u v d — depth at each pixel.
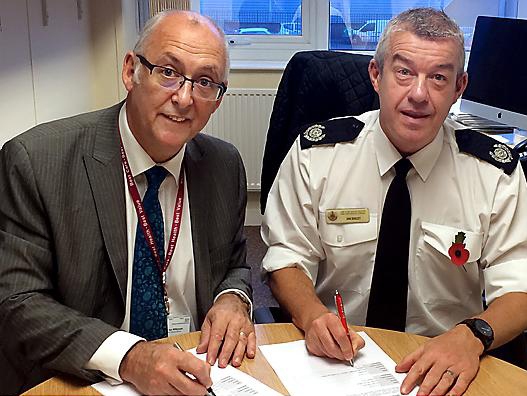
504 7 4.25
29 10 2.41
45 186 1.50
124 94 3.43
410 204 1.81
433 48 1.65
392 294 1.81
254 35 4.38
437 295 1.83
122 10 3.33
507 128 3.21
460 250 1.77
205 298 1.71
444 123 1.89
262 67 4.17
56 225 1.50
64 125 1.60
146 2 3.65
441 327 1.84
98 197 1.55
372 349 1.49
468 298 1.85
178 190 1.68
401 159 1.81
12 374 1.56
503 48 3.06
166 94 1.50
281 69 4.16
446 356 1.40
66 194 1.52
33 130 1.58
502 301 1.66
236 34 4.38
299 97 2.62
